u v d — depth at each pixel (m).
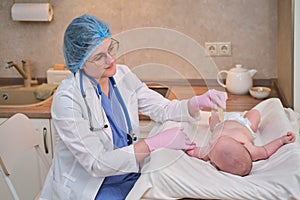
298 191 1.33
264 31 2.87
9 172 1.89
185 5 2.88
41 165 2.59
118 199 1.64
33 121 2.51
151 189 1.41
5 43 3.08
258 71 2.93
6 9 3.01
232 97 2.66
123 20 2.95
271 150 1.64
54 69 2.95
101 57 1.58
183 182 1.37
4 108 2.56
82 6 2.96
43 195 1.80
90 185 1.65
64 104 1.57
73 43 1.57
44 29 3.02
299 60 2.24
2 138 1.87
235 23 2.88
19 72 2.95
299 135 1.80
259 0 2.82
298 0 2.20
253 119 1.92
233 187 1.36
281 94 2.56
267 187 1.35
